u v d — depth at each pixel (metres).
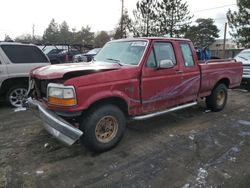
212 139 4.91
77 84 3.72
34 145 4.55
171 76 5.08
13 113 6.50
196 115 6.50
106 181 3.46
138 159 4.08
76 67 4.15
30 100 4.61
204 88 6.08
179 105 5.58
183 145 4.62
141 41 4.90
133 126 5.58
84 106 3.80
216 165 3.89
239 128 5.56
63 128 3.78
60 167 3.81
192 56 5.65
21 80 7.02
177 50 5.29
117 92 4.19
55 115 3.92
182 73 5.33
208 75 6.05
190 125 5.71
